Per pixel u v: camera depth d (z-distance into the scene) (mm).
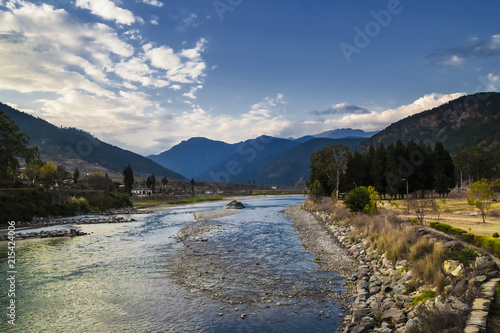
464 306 9008
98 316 13164
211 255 24250
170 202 126875
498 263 12109
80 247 28969
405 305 11609
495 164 102188
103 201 87500
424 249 16578
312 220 47156
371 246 22156
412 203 37656
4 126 74438
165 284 17297
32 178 101562
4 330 11969
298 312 13031
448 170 72312
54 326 12273
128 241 32094
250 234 34781
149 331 11672
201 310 13531
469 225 25188
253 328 11680
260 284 16859
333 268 19672
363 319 11125
